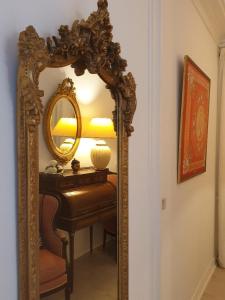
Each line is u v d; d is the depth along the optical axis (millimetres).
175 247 1995
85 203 1116
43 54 797
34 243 822
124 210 1268
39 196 891
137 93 1470
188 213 2311
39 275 879
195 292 2566
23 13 830
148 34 1580
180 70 2025
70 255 1062
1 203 771
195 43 2395
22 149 790
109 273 1247
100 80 1135
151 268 1655
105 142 1187
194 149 2289
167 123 1759
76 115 1052
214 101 3156
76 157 1065
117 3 1293
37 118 787
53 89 945
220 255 3316
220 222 3305
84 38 965
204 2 2412
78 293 1102
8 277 789
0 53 762
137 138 1479
